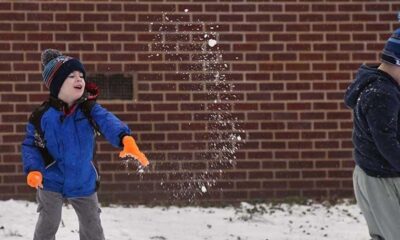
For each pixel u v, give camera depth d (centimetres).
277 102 1259
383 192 676
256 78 1255
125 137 723
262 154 1258
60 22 1223
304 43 1262
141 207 1218
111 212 1166
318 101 1264
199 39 1245
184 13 1242
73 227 1043
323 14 1263
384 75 677
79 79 747
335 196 1270
